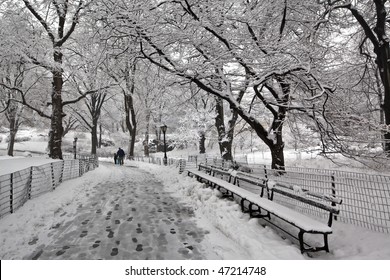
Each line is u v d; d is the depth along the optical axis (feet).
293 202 23.25
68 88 90.12
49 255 15.06
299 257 13.46
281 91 42.34
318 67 38.55
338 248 14.93
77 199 30.17
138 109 144.46
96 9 34.30
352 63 54.34
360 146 39.50
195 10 36.29
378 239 14.60
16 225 19.34
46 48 56.24
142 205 27.25
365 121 36.81
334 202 15.55
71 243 16.83
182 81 40.68
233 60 38.14
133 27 33.27
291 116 45.47
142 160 108.78
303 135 44.39
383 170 37.81
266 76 35.32
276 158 40.04
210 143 149.28
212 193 28.04
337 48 42.80
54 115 58.49
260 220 20.06
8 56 52.95
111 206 26.78
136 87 113.09
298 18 42.32
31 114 116.78
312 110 36.96
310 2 41.06
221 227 19.31
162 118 135.03
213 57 38.99
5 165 34.12
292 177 24.07
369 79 59.26
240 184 33.88
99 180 47.21
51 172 33.60
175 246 16.33
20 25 54.08
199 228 19.77
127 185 41.39
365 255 13.28
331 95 37.29
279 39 37.96
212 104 98.73
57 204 26.08
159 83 46.70
